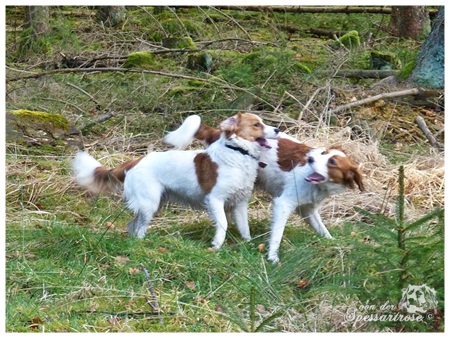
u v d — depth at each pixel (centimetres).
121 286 404
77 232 438
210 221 472
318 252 418
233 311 381
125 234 462
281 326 375
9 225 459
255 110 614
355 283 382
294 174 446
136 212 457
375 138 581
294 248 428
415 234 427
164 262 419
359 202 491
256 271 411
